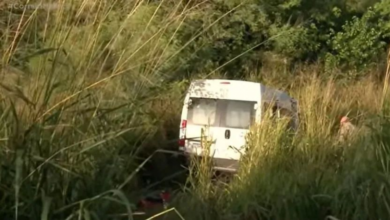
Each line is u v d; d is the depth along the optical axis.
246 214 9.76
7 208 5.86
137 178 6.70
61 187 6.02
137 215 6.56
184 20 7.06
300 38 27.45
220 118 17.98
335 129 12.83
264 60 24.53
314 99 15.60
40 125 6.04
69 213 5.91
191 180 10.40
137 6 6.52
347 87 22.20
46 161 5.88
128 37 6.50
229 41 13.63
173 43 6.79
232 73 21.94
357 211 8.55
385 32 31.31
